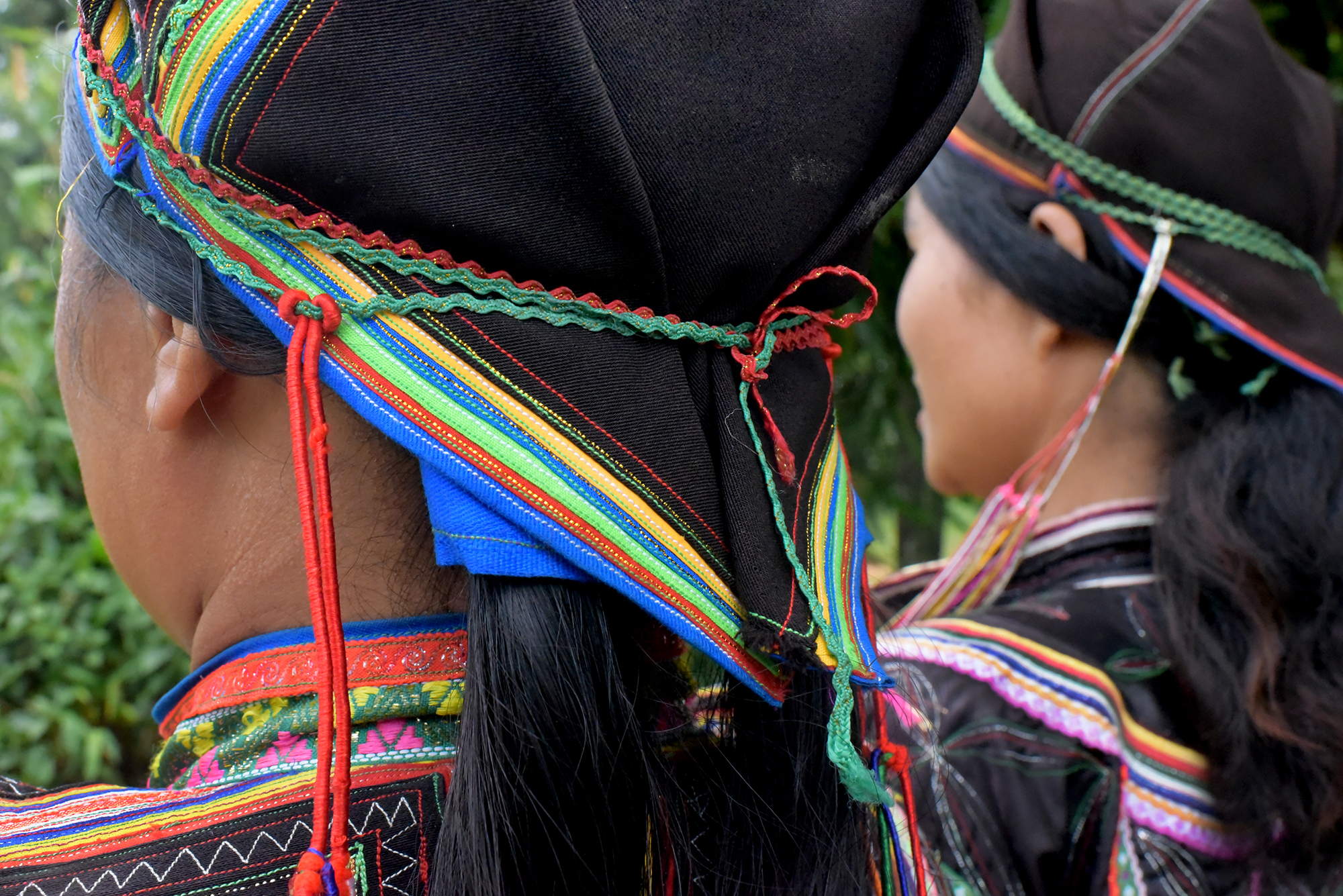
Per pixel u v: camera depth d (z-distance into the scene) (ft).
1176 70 2.89
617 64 1.45
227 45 1.38
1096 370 3.13
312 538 1.35
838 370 5.83
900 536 7.18
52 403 5.28
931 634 2.85
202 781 1.61
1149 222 2.94
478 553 1.45
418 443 1.42
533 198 1.44
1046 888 2.43
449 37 1.38
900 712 2.32
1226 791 2.53
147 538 1.79
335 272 1.42
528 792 1.50
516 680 1.49
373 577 1.68
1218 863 2.52
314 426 1.38
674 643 1.88
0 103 5.86
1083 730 2.52
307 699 1.61
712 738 1.82
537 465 1.45
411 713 1.61
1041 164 3.08
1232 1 2.90
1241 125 2.87
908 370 5.66
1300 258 3.01
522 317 1.46
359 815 1.52
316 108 1.38
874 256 5.30
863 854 1.83
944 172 3.28
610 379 1.51
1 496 4.97
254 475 1.70
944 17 1.73
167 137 1.45
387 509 1.67
